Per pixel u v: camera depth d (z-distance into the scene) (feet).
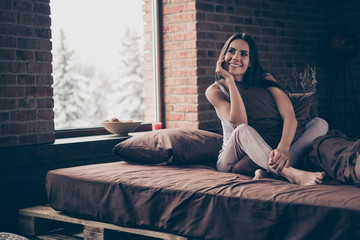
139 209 8.23
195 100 13.55
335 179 7.85
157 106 14.29
